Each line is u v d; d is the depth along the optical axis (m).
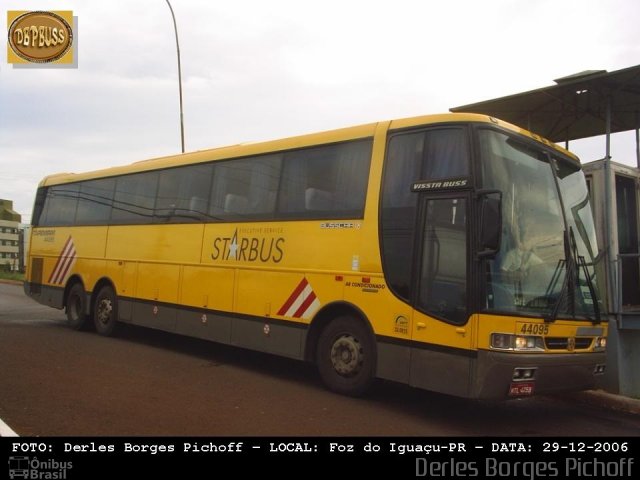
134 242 11.11
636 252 9.97
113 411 6.15
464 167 6.27
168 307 10.03
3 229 81.75
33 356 9.03
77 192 13.23
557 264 6.52
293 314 7.81
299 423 5.96
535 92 9.48
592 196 9.20
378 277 6.86
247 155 8.99
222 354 10.16
